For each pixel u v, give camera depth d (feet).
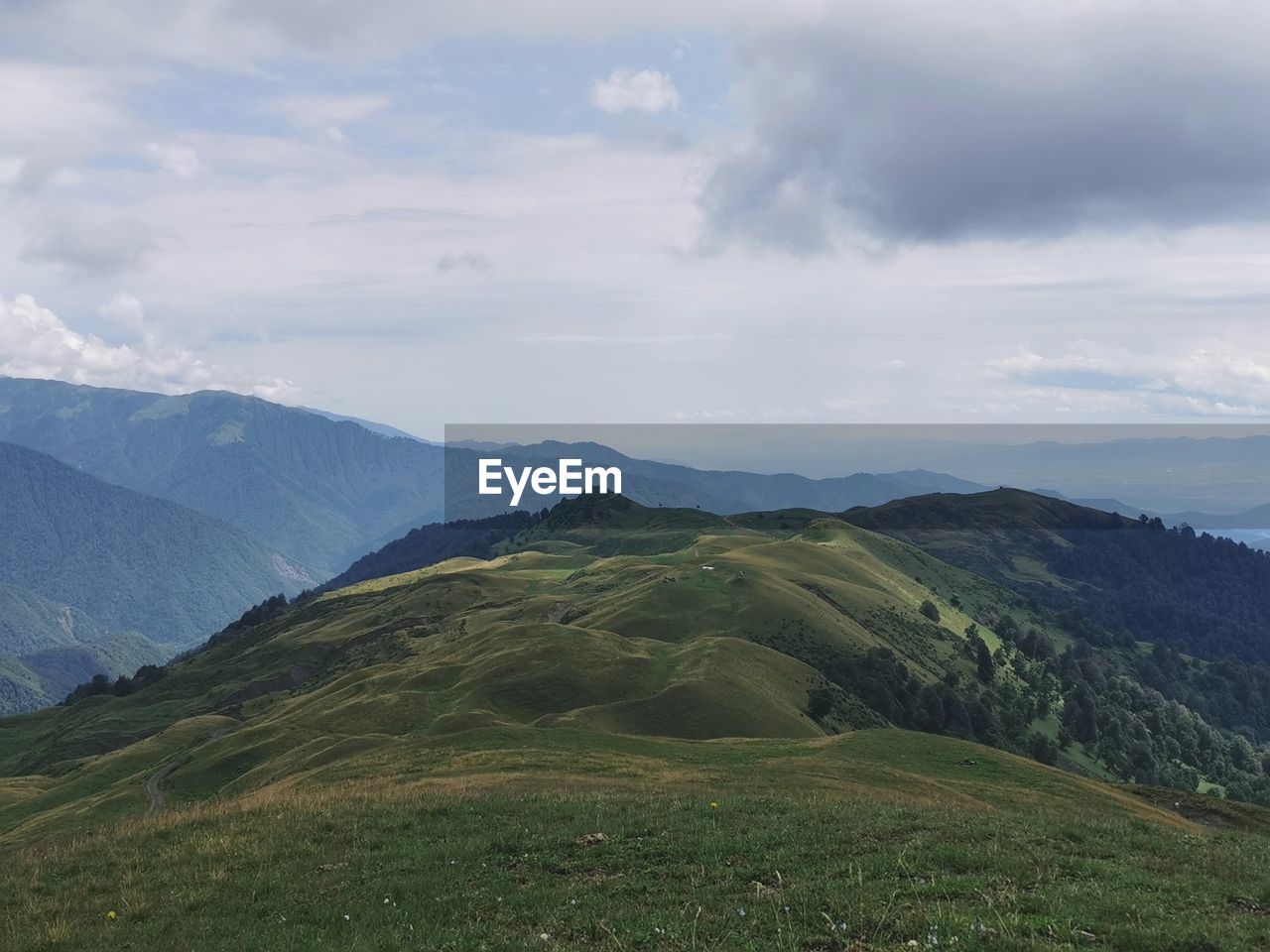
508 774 146.00
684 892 70.03
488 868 80.28
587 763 163.22
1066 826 89.20
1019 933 55.11
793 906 63.52
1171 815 185.26
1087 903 61.05
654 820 94.17
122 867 87.51
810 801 110.32
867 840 81.97
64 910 75.97
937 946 53.57
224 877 81.76
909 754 204.44
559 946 59.00
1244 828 188.44
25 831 323.98
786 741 218.18
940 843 79.56
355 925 67.21
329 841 91.81
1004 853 75.00
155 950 64.95
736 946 56.59
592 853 82.84
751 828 89.20
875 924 58.34
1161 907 60.64
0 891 82.74
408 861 83.10
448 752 186.39
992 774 193.77
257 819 103.50
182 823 105.09
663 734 305.53
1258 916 60.03
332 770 184.96
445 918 68.13
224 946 64.69
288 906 73.15
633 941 59.47
